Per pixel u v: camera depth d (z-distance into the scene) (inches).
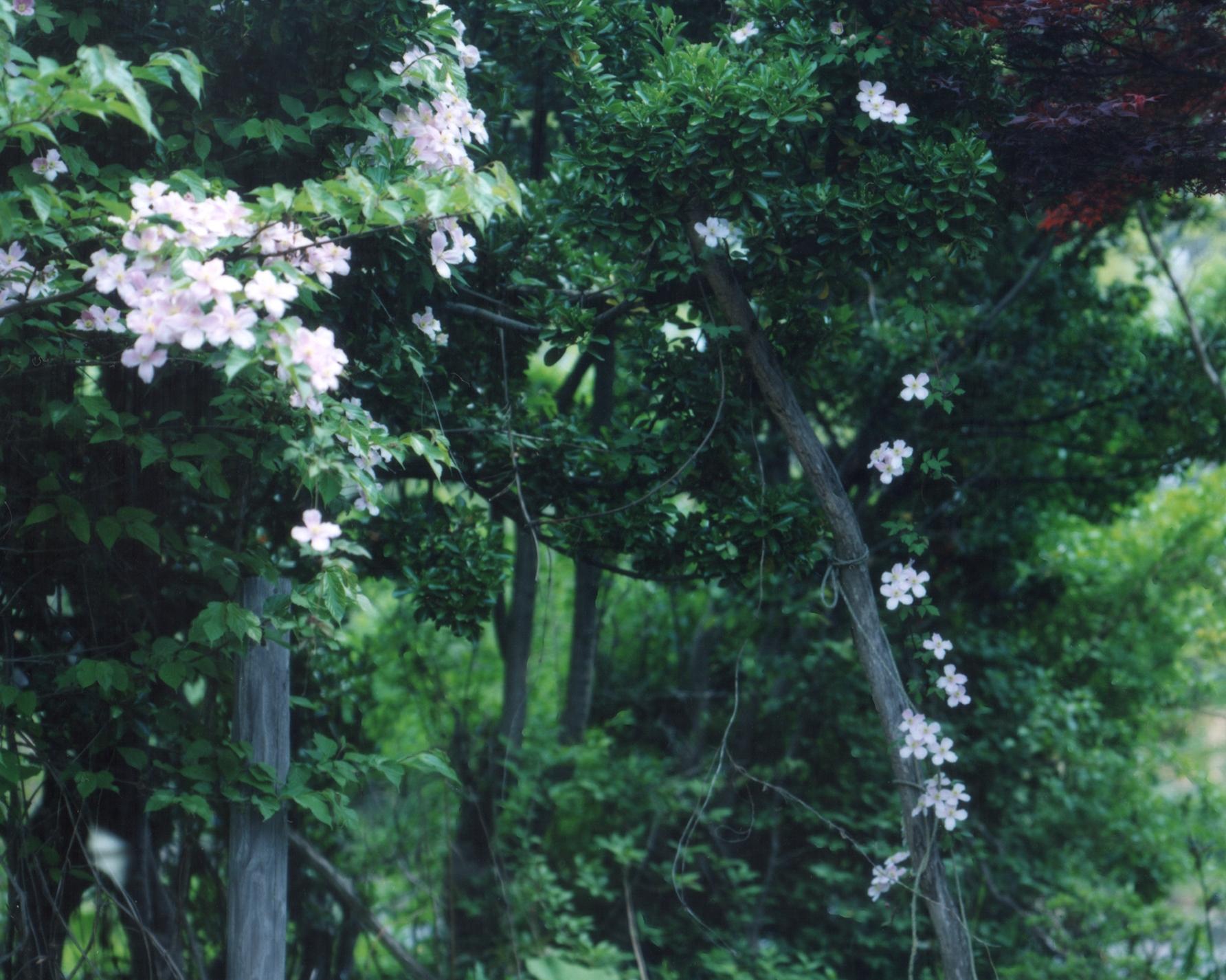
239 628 99.7
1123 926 201.0
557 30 123.6
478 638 136.3
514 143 193.6
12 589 117.8
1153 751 237.6
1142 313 246.4
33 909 115.1
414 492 176.9
